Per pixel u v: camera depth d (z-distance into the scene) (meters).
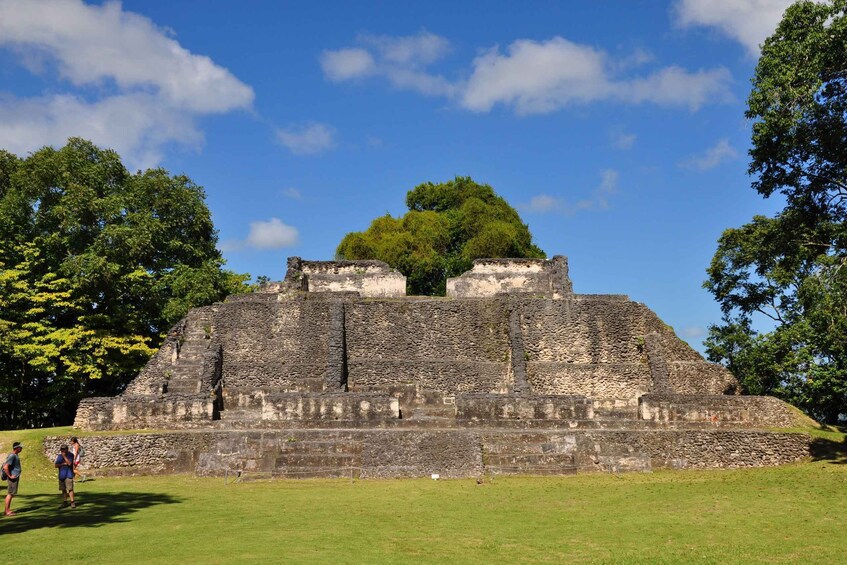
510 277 38.78
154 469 23.91
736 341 35.22
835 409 28.78
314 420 27.03
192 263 43.06
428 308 34.03
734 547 13.98
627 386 32.72
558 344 33.72
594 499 18.95
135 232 38.16
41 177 37.72
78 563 12.24
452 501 18.70
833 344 23.55
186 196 42.88
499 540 14.54
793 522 16.02
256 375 32.56
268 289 38.72
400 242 49.66
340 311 33.66
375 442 23.83
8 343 32.94
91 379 38.06
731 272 35.81
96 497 19.38
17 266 36.22
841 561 13.00
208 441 24.39
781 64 24.69
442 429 25.69
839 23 23.00
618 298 35.53
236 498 19.19
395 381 32.41
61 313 37.62
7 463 16.97
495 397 27.27
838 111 24.23
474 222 54.91
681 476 22.94
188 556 12.77
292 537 14.45
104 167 41.41
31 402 36.62
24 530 15.11
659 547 14.03
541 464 23.44
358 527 15.55
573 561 13.05
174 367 32.31
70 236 37.75
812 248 26.00
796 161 25.31
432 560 12.92
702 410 27.88
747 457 24.83
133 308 38.53
